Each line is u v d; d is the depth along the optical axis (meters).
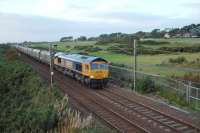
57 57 57.09
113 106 28.75
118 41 111.31
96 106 28.84
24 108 29.84
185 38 113.50
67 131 18.45
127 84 39.03
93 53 84.06
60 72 56.69
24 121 23.11
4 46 158.00
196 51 77.44
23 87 40.88
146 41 97.94
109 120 23.88
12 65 61.94
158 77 35.75
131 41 84.94
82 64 40.88
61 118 20.50
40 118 21.00
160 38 120.81
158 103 29.30
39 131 19.89
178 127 21.66
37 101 28.92
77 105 29.31
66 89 38.38
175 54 74.62
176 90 31.36
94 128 18.81
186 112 25.75
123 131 20.89
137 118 24.30
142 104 28.48
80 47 107.56
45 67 67.25
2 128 26.70
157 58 67.19
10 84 45.44
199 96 27.95
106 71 39.03
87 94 34.91
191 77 37.09
